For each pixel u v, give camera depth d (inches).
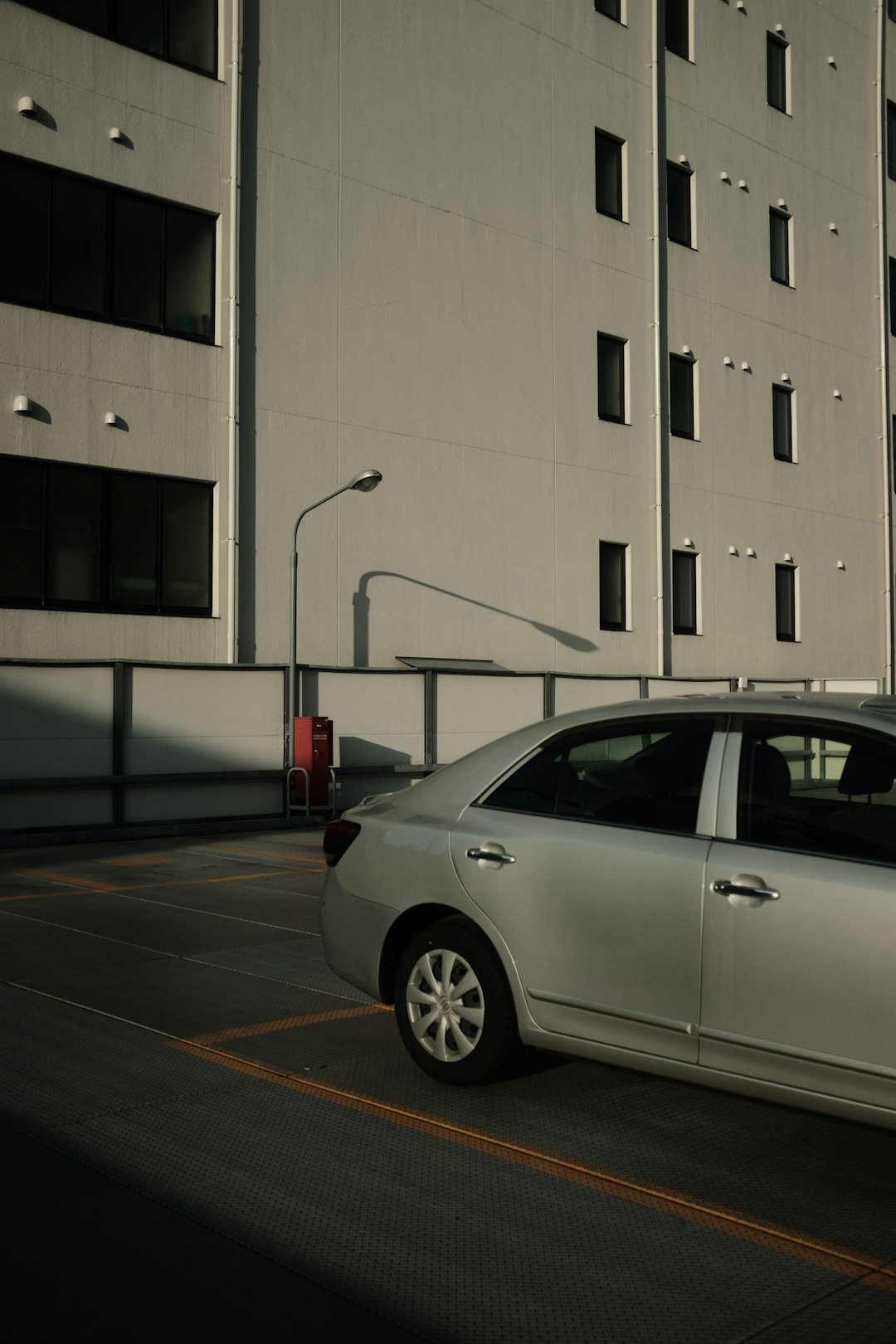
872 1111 156.5
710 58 1011.3
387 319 757.9
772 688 1025.5
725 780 179.5
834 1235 149.9
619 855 182.7
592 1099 201.6
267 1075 211.2
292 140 714.2
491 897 196.2
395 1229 149.7
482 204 815.1
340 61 738.8
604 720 198.2
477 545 804.0
